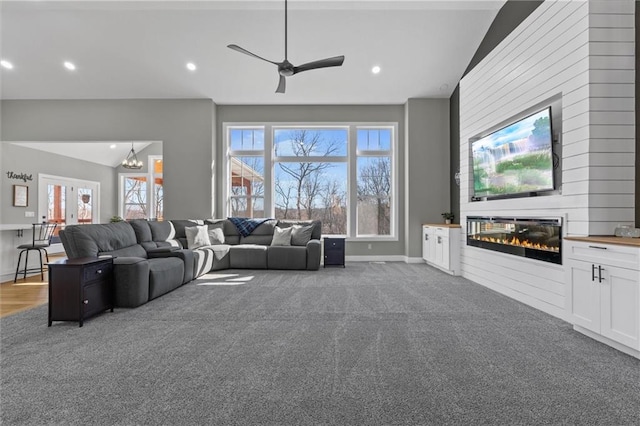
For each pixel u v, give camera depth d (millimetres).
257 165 6824
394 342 2393
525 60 3451
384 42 5113
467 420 1484
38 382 1828
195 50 5281
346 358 2127
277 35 4980
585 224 2688
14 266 4820
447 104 6422
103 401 1642
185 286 4246
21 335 2559
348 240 6676
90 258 3086
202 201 6387
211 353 2207
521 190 3486
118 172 9867
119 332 2617
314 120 6676
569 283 2635
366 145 6828
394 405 1601
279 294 3830
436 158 6414
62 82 5906
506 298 3656
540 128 3176
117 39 5086
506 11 4348
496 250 3967
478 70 4426
